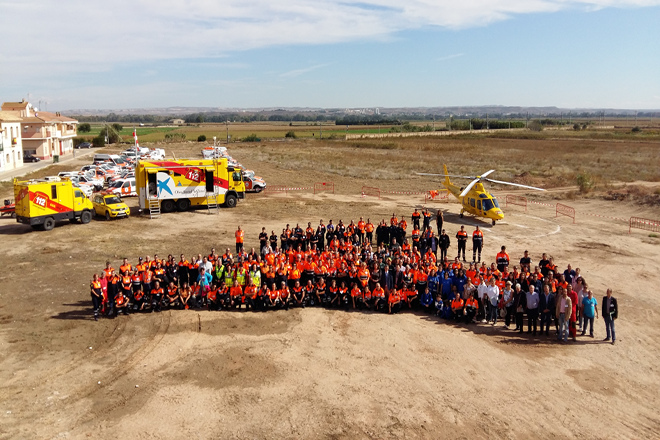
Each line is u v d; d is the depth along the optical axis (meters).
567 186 52.59
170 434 11.51
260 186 49.25
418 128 198.00
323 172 65.25
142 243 29.02
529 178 57.00
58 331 17.17
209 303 19.42
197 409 12.50
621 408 12.79
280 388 13.53
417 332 17.50
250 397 13.08
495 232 32.53
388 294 19.47
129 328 17.55
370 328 17.77
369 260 20.81
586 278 23.06
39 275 23.16
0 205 40.78
